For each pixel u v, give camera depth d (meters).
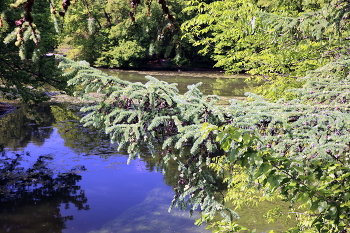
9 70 12.17
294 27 3.54
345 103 3.07
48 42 11.42
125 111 2.90
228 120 2.78
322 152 2.44
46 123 14.98
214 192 2.94
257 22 4.59
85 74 2.88
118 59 40.91
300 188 2.07
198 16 6.36
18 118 15.71
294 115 2.78
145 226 6.71
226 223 2.61
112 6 36.09
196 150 2.81
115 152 11.33
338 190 2.09
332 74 3.85
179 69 42.53
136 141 2.82
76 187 8.73
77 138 12.78
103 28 39.50
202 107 2.83
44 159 10.55
